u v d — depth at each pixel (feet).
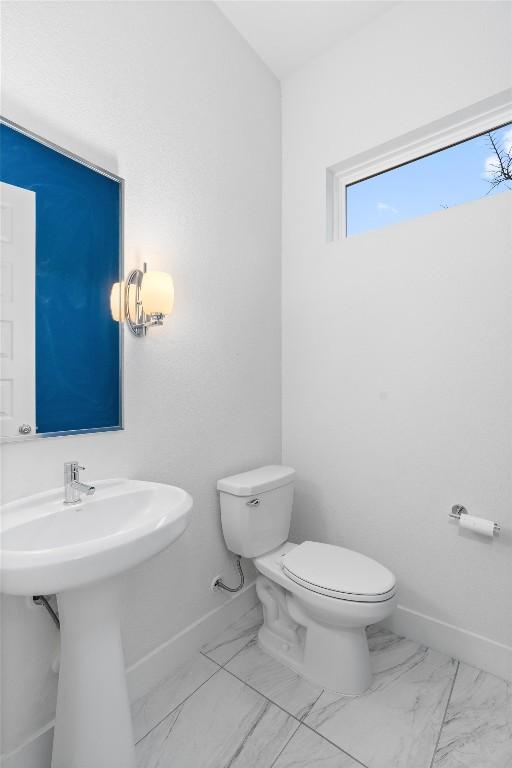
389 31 5.74
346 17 5.81
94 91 4.07
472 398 5.02
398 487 5.64
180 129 5.05
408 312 5.54
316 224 6.50
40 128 3.60
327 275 6.37
